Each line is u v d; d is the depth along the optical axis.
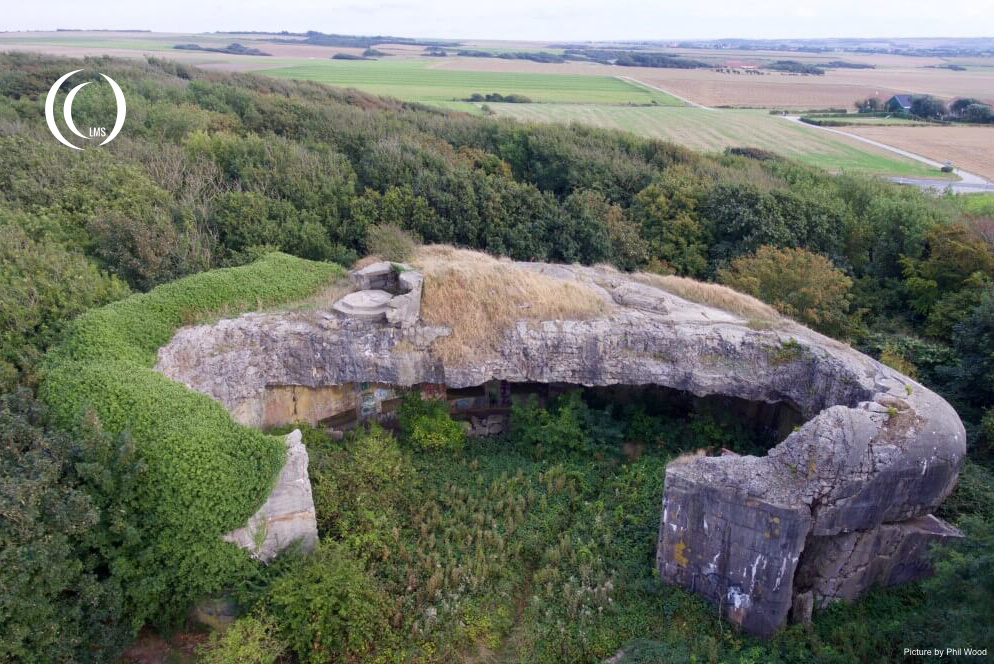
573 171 33.72
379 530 13.02
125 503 10.98
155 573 11.05
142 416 11.78
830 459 11.60
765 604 11.69
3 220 18.47
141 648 11.25
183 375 14.36
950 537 12.08
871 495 11.67
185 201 22.56
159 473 11.08
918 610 12.08
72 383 12.38
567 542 13.33
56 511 9.93
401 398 17.16
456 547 13.22
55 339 14.25
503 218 27.56
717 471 12.02
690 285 19.05
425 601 12.03
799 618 11.99
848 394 14.34
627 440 16.88
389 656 11.05
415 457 15.72
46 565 9.55
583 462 15.95
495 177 30.02
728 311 17.72
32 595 9.48
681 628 11.94
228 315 15.87
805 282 21.88
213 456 11.35
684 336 15.84
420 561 12.68
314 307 16.48
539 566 13.20
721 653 11.42
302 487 12.05
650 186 30.98
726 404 17.27
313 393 16.22
